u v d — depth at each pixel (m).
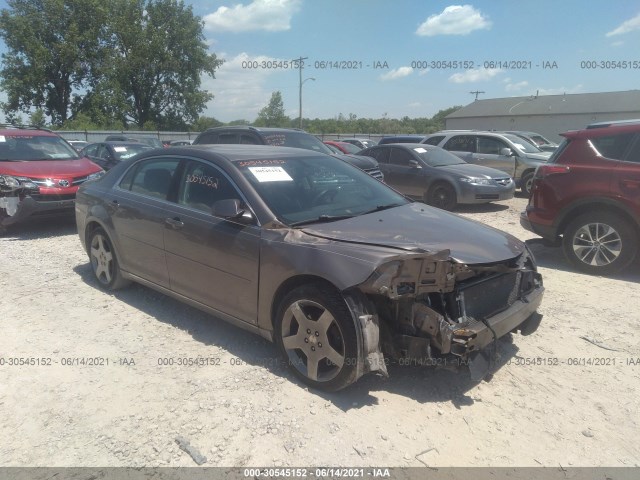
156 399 3.29
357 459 2.75
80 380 3.52
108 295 5.16
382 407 3.20
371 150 12.48
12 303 4.94
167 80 49.47
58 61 45.50
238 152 4.30
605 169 5.69
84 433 2.96
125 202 4.76
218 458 2.75
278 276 3.42
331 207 3.96
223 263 3.80
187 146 4.62
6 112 46.12
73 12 45.12
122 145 13.81
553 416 3.15
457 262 3.11
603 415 3.17
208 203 4.03
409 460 2.74
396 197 4.56
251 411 3.15
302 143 10.41
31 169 7.88
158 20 47.66
